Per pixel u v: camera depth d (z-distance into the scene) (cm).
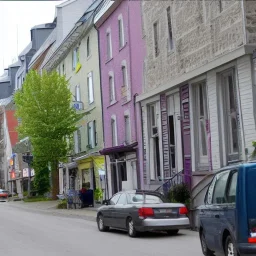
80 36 3928
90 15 3672
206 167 2064
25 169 6912
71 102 4078
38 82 4038
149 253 1334
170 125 2416
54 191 4609
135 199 1761
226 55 1828
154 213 1658
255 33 1734
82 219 2673
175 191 1983
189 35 2152
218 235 1048
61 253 1377
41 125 3972
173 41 2317
